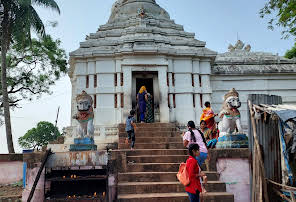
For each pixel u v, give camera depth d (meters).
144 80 14.12
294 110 5.50
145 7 15.53
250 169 6.46
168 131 10.30
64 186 6.10
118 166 7.12
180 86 12.49
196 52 12.71
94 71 12.41
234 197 6.45
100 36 13.59
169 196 5.88
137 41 12.63
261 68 14.09
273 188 5.91
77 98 7.35
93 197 5.59
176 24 14.70
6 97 11.27
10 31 11.49
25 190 6.07
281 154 5.98
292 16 9.86
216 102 13.41
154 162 7.76
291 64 14.46
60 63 16.50
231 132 7.46
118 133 10.65
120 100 11.99
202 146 5.90
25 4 10.91
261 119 6.37
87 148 6.88
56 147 10.23
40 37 12.47
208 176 6.52
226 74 13.59
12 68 15.67
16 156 8.35
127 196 5.95
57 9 11.82
